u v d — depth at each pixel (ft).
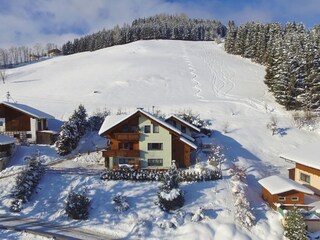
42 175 123.03
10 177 125.39
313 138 177.47
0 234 90.84
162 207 101.55
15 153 149.69
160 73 318.24
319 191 113.80
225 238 89.20
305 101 210.38
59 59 458.09
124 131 134.10
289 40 256.52
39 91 280.10
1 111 168.35
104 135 134.51
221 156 136.87
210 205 102.68
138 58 388.16
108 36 598.34
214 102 234.58
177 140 135.85
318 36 256.73
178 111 212.02
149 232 92.58
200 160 140.46
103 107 222.89
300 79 215.10
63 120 204.13
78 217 99.96
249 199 107.14
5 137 143.02
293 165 150.41
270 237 89.66
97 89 273.13
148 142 133.08
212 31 653.30
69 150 152.97
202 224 93.86
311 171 118.42
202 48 487.61
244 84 296.30
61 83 300.81
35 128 168.76
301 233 86.94
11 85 312.71
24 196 108.68
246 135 176.14
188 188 112.78
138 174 119.03
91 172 127.54
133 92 265.13
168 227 93.97
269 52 335.88
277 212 99.86
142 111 130.41
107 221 98.63
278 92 221.66
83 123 171.53
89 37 638.53
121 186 115.44
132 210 102.47
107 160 137.08
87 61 396.78
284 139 175.11
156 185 115.55
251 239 89.15
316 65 213.87
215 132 177.47
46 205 108.17
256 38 396.57
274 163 152.15
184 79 305.94
